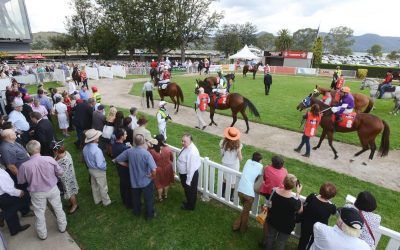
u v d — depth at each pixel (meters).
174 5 41.19
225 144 5.23
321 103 8.48
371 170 7.40
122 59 57.81
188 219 5.09
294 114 12.73
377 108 14.96
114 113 6.93
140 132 5.86
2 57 37.53
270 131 10.42
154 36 43.72
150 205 4.95
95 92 10.23
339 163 7.78
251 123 11.40
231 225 4.92
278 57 38.56
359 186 6.48
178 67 30.92
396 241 3.48
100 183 5.23
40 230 4.44
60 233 4.71
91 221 5.04
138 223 4.98
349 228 2.52
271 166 4.29
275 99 16.16
